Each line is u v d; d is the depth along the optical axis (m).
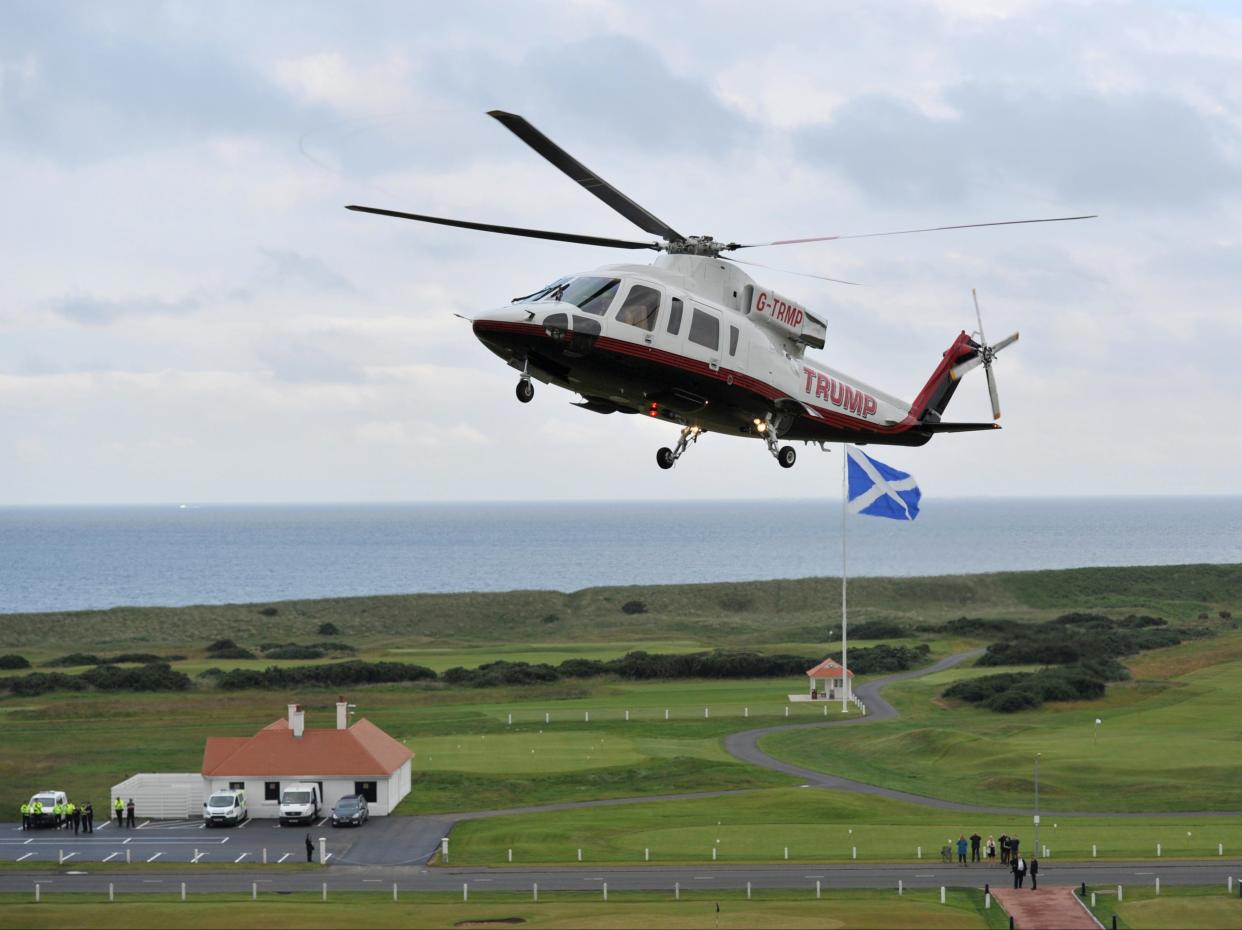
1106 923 74.12
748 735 146.50
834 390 59.62
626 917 74.50
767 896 80.56
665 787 119.50
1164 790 116.31
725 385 52.00
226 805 107.38
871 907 77.06
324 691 176.12
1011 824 104.00
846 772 127.25
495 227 46.16
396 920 74.25
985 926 73.69
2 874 89.25
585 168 44.59
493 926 72.44
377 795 110.94
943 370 70.69
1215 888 82.50
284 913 75.88
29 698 170.12
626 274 49.78
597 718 156.25
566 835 100.38
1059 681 167.88
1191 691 169.62
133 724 152.25
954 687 172.50
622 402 51.75
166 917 75.56
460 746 137.62
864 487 152.00
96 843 100.69
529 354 47.25
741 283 54.06
